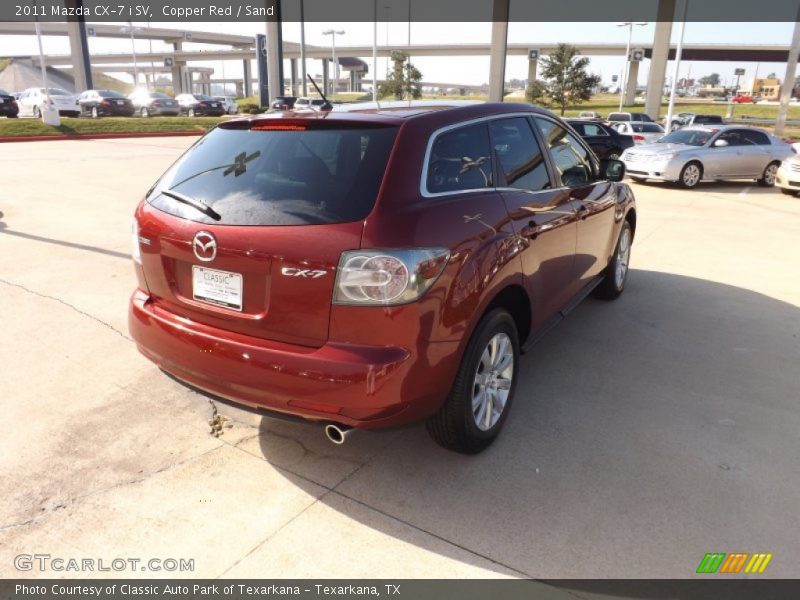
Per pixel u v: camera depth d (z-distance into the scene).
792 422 3.65
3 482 2.95
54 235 7.40
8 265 6.15
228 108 44.81
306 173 2.76
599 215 4.62
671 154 14.27
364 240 2.52
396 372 2.57
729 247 8.09
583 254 4.41
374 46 39.81
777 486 3.04
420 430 3.52
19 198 9.77
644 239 8.52
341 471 3.11
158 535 2.66
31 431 3.36
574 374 4.23
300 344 2.66
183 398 3.76
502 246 3.06
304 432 3.45
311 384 2.57
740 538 2.69
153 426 3.46
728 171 14.79
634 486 3.03
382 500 2.90
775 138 15.62
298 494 2.93
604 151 19.30
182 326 2.91
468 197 3.01
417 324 2.59
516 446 3.35
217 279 2.79
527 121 3.85
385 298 2.52
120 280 5.79
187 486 2.97
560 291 4.08
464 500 2.91
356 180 2.67
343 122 2.91
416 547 2.62
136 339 3.14
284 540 2.64
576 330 5.03
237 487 2.97
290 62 112.75
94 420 3.49
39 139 22.41
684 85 148.00
